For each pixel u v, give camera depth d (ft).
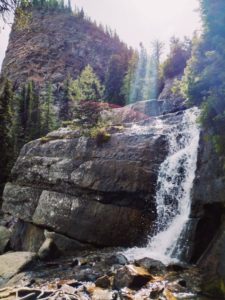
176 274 28.63
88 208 51.21
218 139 25.62
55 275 34.86
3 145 109.40
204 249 33.27
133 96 174.70
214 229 32.83
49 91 240.12
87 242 49.62
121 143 51.19
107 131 58.49
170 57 114.32
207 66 25.00
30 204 64.59
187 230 35.63
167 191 43.65
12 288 27.20
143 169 46.50
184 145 47.62
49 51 428.56
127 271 26.86
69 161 58.08
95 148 54.49
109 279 28.07
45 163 64.13
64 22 467.93
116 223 47.16
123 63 206.59
